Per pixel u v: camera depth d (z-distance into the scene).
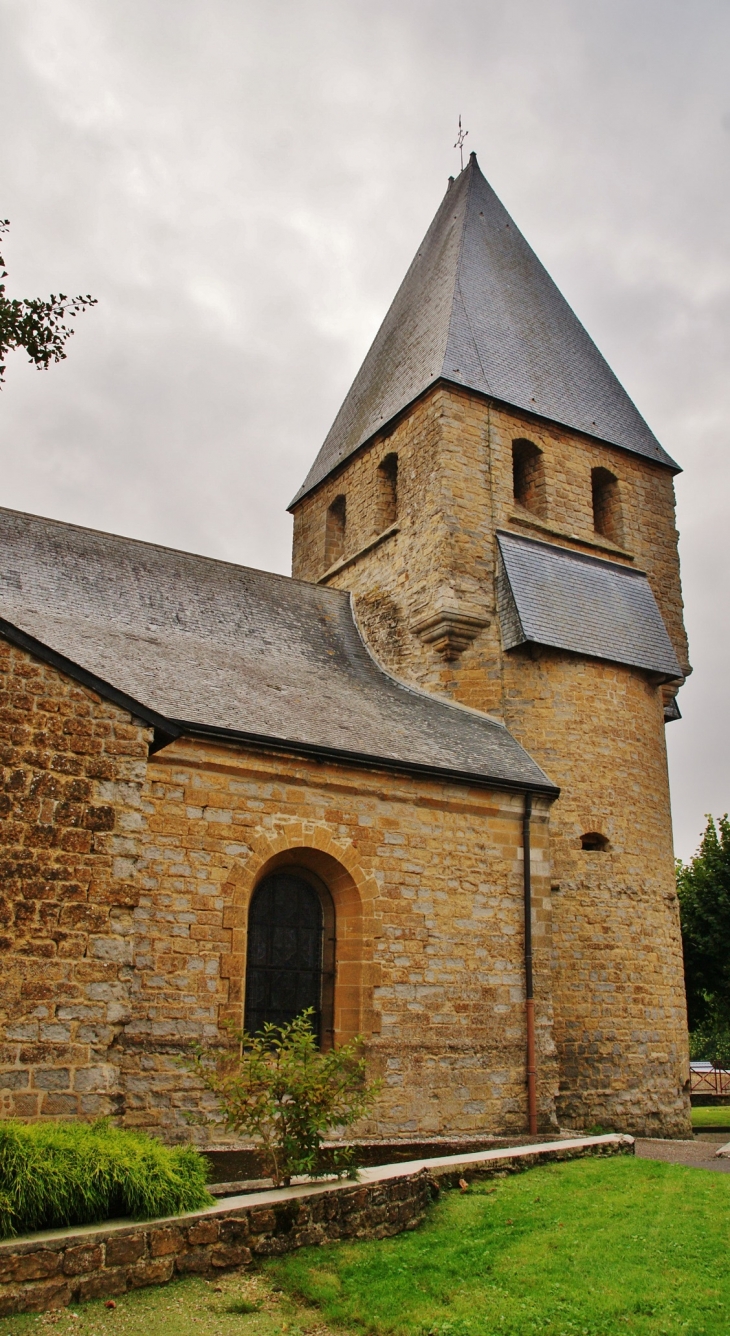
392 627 19.98
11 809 8.33
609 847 17.72
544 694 18.08
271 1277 7.20
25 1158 6.68
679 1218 8.73
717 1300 6.85
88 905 8.45
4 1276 6.12
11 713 8.54
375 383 24.42
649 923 17.78
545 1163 11.02
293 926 13.28
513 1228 8.45
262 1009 12.69
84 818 8.62
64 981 8.21
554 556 19.95
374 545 21.48
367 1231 8.22
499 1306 6.77
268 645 17.34
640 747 18.83
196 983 11.52
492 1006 13.88
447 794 14.31
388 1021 12.95
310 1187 8.19
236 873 12.16
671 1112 16.98
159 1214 7.06
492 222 25.56
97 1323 6.14
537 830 15.08
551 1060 14.13
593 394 23.20
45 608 14.58
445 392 20.27
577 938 16.86
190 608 16.92
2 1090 7.78
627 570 21.19
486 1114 13.37
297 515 26.50
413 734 15.43
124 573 16.70
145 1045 11.03
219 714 12.89
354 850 13.26
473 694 18.19
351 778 13.43
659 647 19.89
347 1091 9.70
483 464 20.22
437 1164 9.87
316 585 20.61
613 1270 7.42
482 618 18.69
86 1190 6.73
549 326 23.88
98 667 13.05
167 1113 10.90
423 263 26.08
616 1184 10.02
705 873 25.11
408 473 20.95
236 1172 9.58
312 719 14.25
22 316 9.13
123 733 9.02
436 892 13.85
